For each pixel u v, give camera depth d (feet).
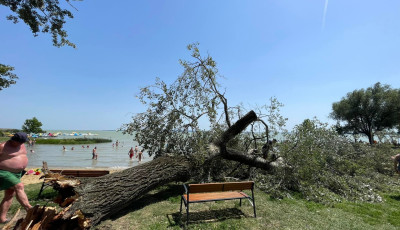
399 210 16.52
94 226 12.38
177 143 21.24
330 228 12.66
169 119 22.31
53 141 164.66
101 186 13.52
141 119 22.44
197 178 22.85
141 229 12.03
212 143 21.83
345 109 109.19
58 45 20.98
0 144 12.53
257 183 22.49
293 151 23.06
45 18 19.31
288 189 21.43
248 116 21.22
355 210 16.19
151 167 16.75
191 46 23.36
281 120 24.53
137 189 14.94
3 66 30.73
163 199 17.44
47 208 10.72
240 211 14.93
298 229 12.37
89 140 188.65
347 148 33.78
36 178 26.99
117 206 13.66
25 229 9.65
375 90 106.93
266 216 14.17
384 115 100.78
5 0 17.37
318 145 28.63
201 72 23.67
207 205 15.97
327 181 22.21
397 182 26.99
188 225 12.47
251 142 29.45
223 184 13.43
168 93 22.50
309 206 16.61
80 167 51.37
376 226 13.34
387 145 35.58
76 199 12.37
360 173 26.81
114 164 58.34
